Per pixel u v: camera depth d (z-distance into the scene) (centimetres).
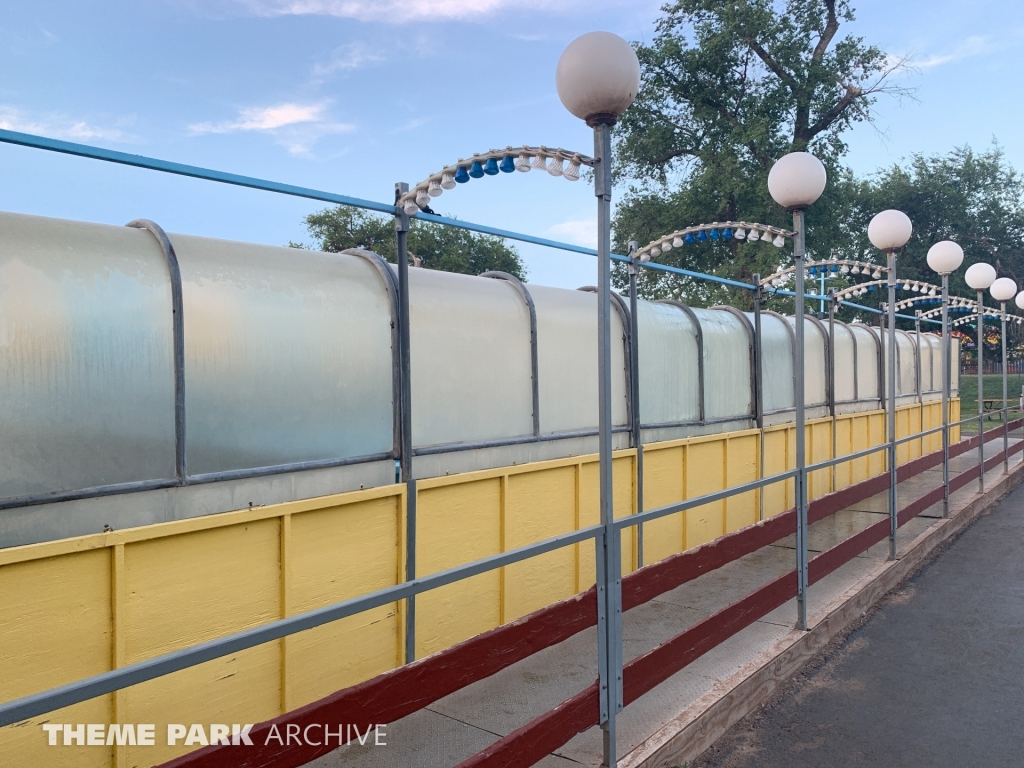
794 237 523
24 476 294
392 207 426
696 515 718
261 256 393
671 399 702
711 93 2764
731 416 791
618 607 338
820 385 1009
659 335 692
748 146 2636
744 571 678
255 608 360
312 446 394
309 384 394
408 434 436
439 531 455
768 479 462
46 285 305
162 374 336
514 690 425
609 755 337
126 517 322
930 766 383
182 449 340
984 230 3344
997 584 704
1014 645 550
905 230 694
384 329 432
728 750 401
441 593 456
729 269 2545
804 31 2770
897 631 581
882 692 473
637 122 2870
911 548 766
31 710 153
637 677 355
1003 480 1203
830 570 583
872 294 2861
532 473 525
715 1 2742
